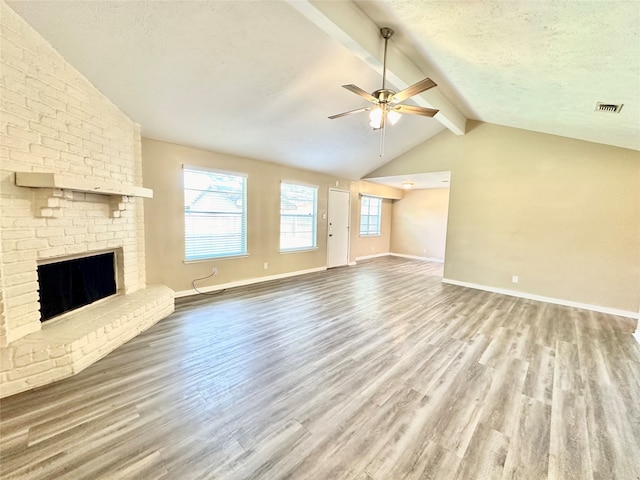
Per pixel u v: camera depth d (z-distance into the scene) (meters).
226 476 1.37
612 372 2.39
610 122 3.10
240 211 4.89
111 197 3.02
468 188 5.21
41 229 2.25
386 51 2.61
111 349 2.56
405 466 1.45
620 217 3.93
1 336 1.99
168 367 2.32
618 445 1.62
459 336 3.06
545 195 4.46
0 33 1.91
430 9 2.02
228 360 2.46
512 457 1.52
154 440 1.58
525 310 4.00
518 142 4.66
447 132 5.43
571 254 4.28
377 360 2.51
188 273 4.26
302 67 2.97
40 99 2.20
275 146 4.59
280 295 4.45
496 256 4.94
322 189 6.41
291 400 1.95
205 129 3.75
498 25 1.96
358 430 1.69
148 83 2.80
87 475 1.36
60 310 2.55
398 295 4.61
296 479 1.36
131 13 2.07
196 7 2.11
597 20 1.63
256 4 2.16
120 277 3.27
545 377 2.30
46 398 1.90
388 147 5.66
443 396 2.03
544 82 2.62
